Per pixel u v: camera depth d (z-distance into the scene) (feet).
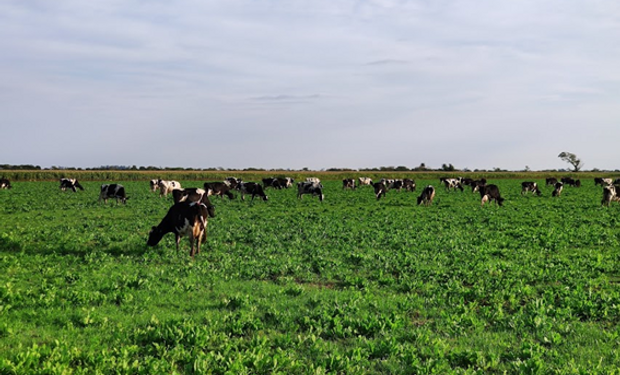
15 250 56.24
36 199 134.21
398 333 28.84
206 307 33.96
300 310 33.45
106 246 58.54
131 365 23.35
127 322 29.84
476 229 75.72
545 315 31.65
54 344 25.80
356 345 26.68
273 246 59.21
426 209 110.52
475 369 24.09
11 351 24.50
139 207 111.55
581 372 22.75
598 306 34.06
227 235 67.10
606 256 53.21
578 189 211.20
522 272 45.34
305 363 24.56
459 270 45.75
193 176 286.66
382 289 40.22
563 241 61.93
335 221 85.46
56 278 40.88
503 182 289.33
